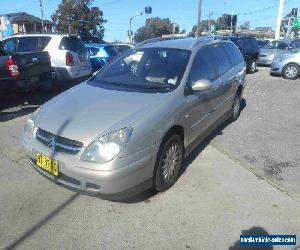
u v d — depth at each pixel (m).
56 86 9.80
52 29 54.03
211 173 4.61
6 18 48.62
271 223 3.56
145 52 5.10
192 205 3.85
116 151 3.35
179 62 4.73
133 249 3.17
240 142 5.87
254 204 3.89
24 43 9.82
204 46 5.38
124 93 4.27
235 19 32.94
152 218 3.62
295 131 6.51
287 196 4.07
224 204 3.88
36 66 8.36
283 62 13.84
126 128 3.48
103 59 14.42
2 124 6.62
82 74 10.06
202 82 4.39
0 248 3.15
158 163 3.84
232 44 6.87
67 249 3.16
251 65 15.62
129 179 3.45
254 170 4.73
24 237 3.30
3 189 4.12
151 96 4.12
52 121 3.75
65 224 3.50
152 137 3.63
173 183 4.28
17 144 5.54
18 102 8.44
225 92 5.84
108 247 3.19
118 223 3.53
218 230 3.44
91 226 3.48
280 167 4.89
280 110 8.18
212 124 5.53
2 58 7.39
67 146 3.48
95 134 3.43
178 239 3.31
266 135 6.26
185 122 4.31
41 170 3.77
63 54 9.42
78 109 3.88
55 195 4.01
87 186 3.42
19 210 3.71
